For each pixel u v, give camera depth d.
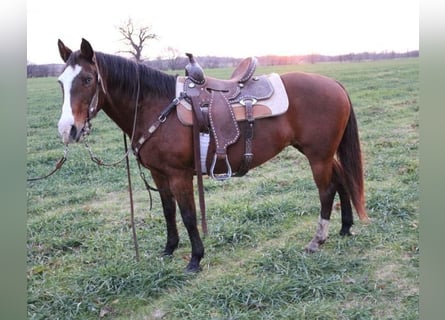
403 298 2.16
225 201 3.46
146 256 2.74
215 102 2.34
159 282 2.38
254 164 2.51
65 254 2.86
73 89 2.09
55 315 2.20
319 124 2.51
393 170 3.58
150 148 2.37
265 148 2.47
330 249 2.70
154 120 2.35
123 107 2.38
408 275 2.35
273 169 4.15
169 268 2.49
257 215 3.15
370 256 2.57
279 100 2.43
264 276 2.38
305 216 3.19
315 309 2.09
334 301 2.17
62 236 3.07
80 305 2.24
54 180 3.93
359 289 2.23
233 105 2.37
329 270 2.43
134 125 2.35
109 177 4.04
